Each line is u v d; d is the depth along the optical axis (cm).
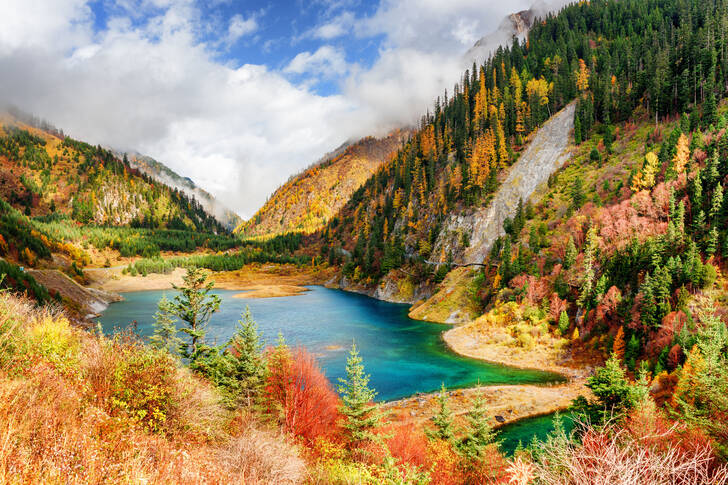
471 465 2198
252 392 2264
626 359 4512
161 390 1040
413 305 10181
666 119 10231
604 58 15000
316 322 8094
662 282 4756
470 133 15375
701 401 1445
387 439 2331
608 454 465
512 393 4112
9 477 443
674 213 6075
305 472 1138
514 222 9356
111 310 9169
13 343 931
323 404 2431
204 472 741
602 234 6794
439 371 4953
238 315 8900
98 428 713
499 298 7150
